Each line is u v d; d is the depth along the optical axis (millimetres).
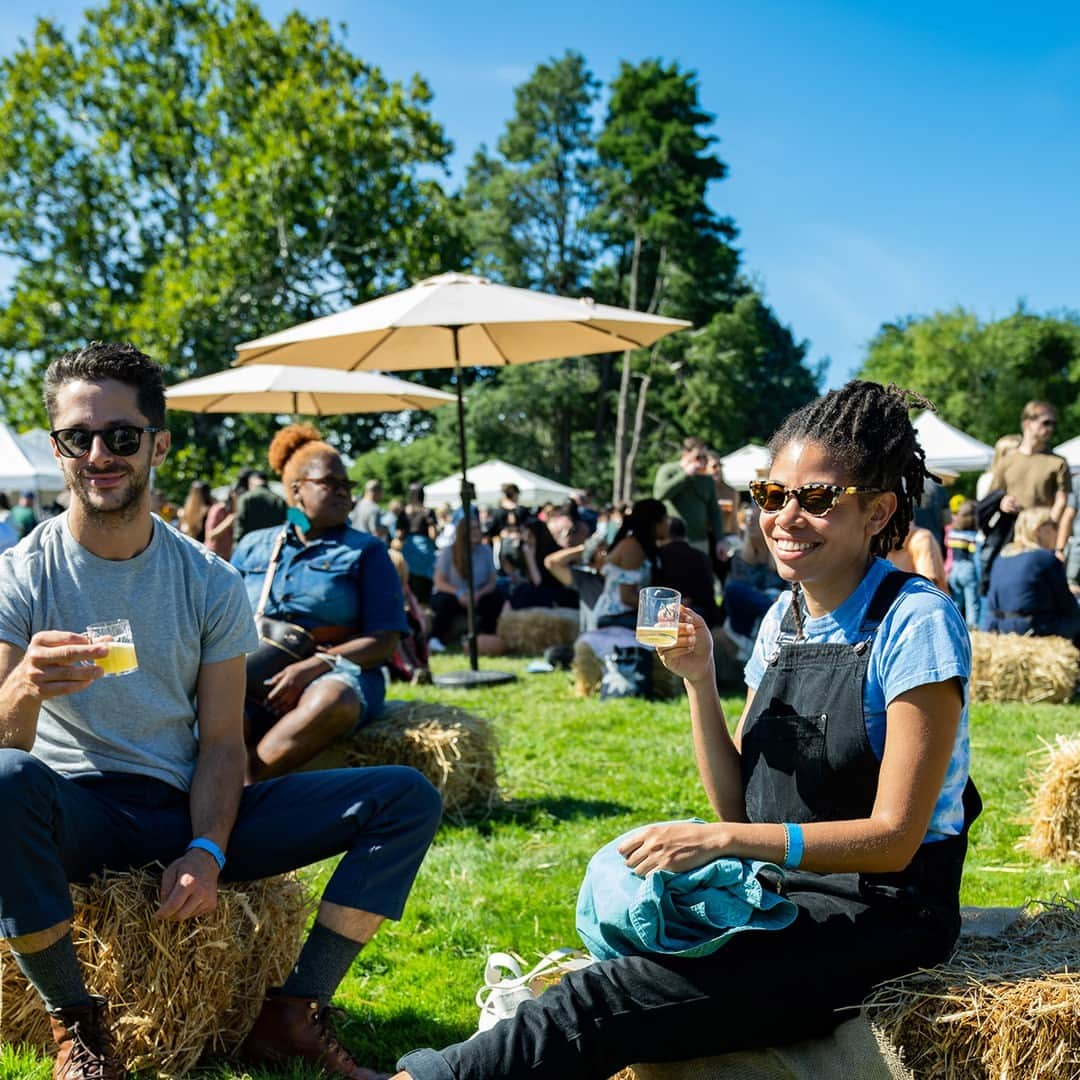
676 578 8578
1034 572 8711
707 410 44875
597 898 2119
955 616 2135
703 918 2027
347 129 29891
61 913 2369
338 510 4973
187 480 30734
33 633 2623
